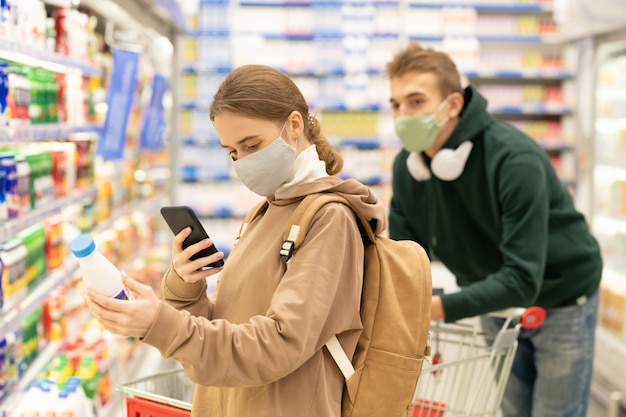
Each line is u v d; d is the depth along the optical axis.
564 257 2.66
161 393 2.03
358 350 1.49
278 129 1.44
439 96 2.57
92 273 1.33
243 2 7.02
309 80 7.03
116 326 1.29
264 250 1.49
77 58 3.49
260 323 1.33
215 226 7.18
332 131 7.10
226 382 1.32
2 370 2.59
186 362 1.31
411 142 2.61
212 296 1.70
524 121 7.34
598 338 4.99
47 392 2.55
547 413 2.76
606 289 5.35
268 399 1.42
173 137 6.34
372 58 7.05
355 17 7.04
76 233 3.65
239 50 6.91
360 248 1.46
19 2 2.71
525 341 2.82
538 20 7.19
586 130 6.21
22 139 2.68
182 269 1.54
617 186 5.57
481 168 2.60
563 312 2.71
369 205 1.48
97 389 3.19
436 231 2.79
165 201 6.57
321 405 1.43
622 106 5.56
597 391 4.69
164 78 4.99
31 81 2.98
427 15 7.08
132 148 5.24
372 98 7.05
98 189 4.20
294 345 1.33
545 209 2.42
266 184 1.47
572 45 6.78
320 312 1.36
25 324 2.97
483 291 2.29
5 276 2.62
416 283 1.51
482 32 7.18
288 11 7.02
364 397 1.47
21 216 2.75
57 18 3.36
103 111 4.31
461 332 2.41
